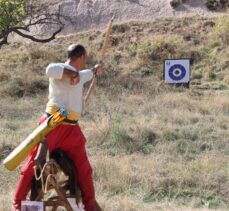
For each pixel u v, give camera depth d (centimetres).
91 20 8762
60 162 1476
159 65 6938
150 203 2242
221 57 7038
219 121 4025
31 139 1448
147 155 3134
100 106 4619
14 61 7381
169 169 2716
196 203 2327
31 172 1476
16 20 6650
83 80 1535
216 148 3297
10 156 1450
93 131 3497
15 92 5772
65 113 1454
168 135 3516
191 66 6950
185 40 7681
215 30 7625
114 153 3184
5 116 4484
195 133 3578
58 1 8988
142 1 8881
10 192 2170
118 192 2378
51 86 1509
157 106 4619
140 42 7725
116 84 5928
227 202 2366
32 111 4744
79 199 1493
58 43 8175
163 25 8156
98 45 7831
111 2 8938
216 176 2616
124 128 3612
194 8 8606
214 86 6091
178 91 5638
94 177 2533
